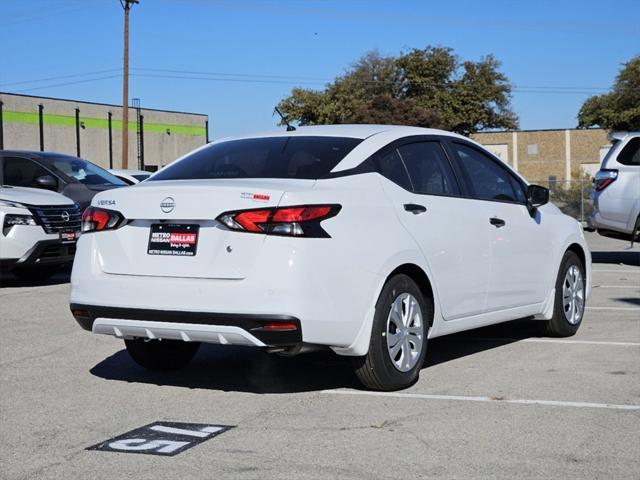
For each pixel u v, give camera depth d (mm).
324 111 69188
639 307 9711
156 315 5496
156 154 71188
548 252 7613
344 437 4859
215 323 5324
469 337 8070
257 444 4750
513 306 7191
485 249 6750
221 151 6406
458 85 70000
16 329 8500
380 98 62375
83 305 5805
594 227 14352
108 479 4238
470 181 6871
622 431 4934
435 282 6203
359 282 5516
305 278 5230
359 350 5582
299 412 5422
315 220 5328
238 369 6773
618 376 6312
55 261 11938
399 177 6156
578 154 70812
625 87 62406
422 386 6070
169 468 4375
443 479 4156
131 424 5207
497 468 4309
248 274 5254
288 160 5965
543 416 5254
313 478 4188
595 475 4203
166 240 5559
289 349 5348
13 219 11469
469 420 5180
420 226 6086
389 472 4262
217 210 5379
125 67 42062
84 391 6055
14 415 5434
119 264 5727
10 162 14102
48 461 4527
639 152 13961
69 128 63156
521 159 72000
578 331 8273
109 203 5836
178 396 5902
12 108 58688
